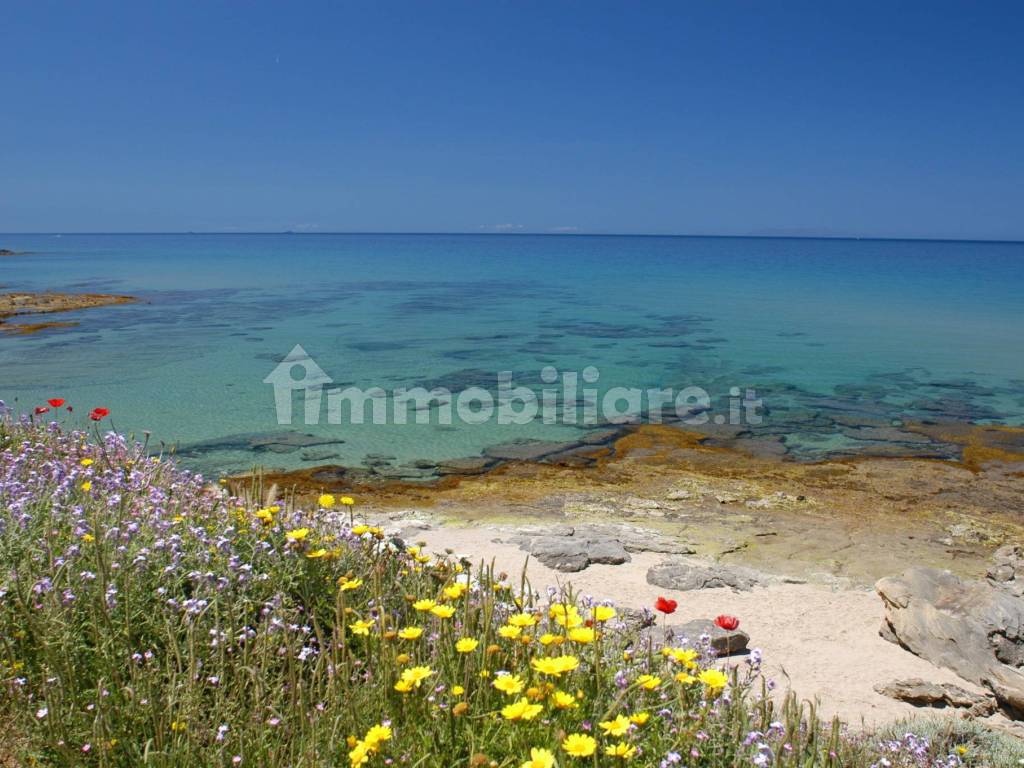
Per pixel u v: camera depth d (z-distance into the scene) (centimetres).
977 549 1066
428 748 307
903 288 5359
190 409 1828
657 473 1398
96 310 3831
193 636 381
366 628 380
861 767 408
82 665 368
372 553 541
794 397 2009
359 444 1555
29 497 512
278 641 414
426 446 1549
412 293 4938
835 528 1138
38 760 318
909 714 620
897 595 800
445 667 358
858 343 2880
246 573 454
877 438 1636
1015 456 1520
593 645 388
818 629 808
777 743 329
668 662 394
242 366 2384
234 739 330
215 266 8119
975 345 2839
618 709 327
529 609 462
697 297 4678
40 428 811
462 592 405
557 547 979
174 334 3044
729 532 1115
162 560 446
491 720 317
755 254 13112
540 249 15688
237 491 723
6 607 389
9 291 4834
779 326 3347
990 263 9569
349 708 325
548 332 3166
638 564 969
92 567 421
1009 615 762
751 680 413
